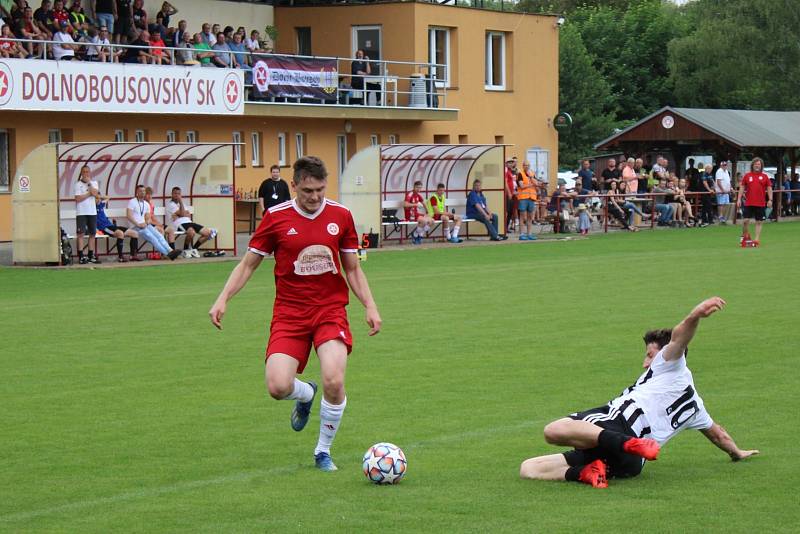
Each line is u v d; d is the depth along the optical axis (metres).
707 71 144.25
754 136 91.62
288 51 89.62
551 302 38.41
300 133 81.12
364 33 88.50
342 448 19.36
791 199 98.31
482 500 16.08
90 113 67.19
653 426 17.05
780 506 15.70
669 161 103.81
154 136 71.12
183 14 80.56
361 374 25.80
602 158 126.75
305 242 17.55
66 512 15.66
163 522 15.16
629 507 15.67
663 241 68.56
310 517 15.32
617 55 165.88
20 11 62.44
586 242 68.50
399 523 15.02
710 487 16.70
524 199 70.50
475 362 27.22
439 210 69.75
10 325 33.38
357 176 66.38
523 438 19.89
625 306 37.22
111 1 68.88
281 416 21.78
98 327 33.00
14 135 64.12
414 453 18.92
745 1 137.75
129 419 21.48
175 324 33.62
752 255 57.44
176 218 59.12
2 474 17.69
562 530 14.68
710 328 32.19
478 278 46.66
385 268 51.56
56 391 24.05
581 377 25.36
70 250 54.44
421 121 88.88
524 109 97.50
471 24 91.75
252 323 33.84
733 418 21.22
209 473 17.73
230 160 59.81
